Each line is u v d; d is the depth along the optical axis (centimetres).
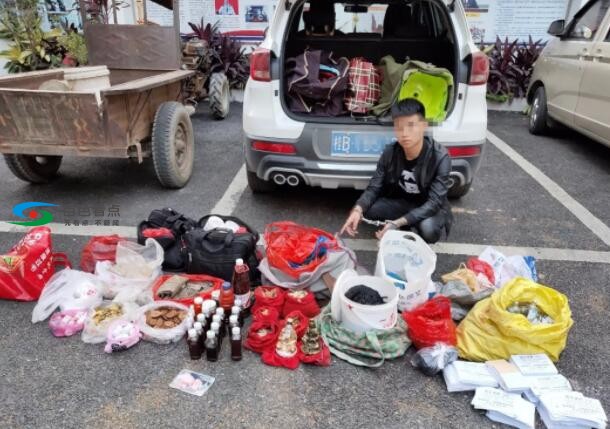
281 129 322
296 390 210
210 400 204
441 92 320
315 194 414
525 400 203
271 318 236
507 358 221
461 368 215
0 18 731
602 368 227
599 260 320
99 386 210
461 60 320
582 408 194
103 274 268
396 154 288
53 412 197
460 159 322
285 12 329
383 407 203
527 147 573
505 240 345
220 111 669
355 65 340
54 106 340
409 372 222
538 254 326
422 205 286
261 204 394
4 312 257
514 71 759
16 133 356
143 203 394
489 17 802
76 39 683
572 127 541
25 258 260
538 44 777
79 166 482
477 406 199
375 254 323
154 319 241
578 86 521
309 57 337
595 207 405
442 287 264
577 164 514
